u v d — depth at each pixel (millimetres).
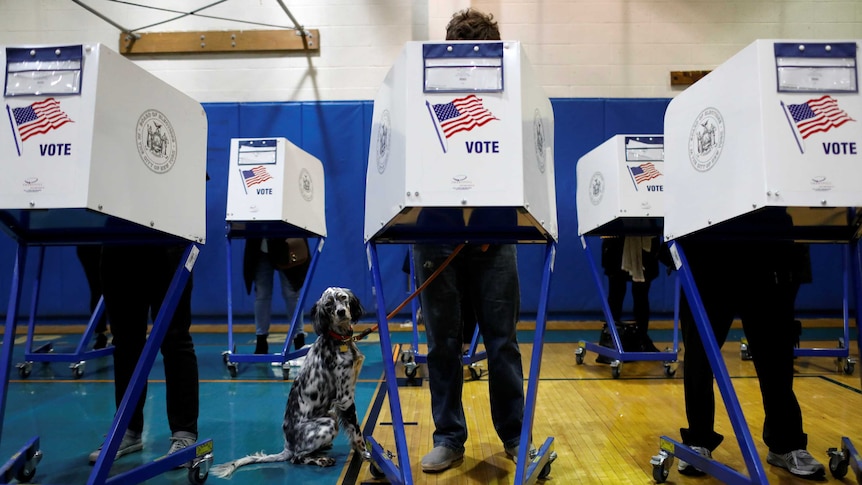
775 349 2193
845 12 6680
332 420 2463
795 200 1589
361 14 6809
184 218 2088
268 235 4617
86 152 1618
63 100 1645
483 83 1686
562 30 6781
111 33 6812
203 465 2264
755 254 2156
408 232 2000
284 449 2564
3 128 1642
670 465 2232
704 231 2008
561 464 2406
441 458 2252
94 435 2910
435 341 2262
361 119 6734
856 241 1914
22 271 2023
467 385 3939
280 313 6770
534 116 1807
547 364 4711
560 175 6711
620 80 6777
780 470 2254
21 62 1660
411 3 6785
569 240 6703
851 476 2168
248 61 6832
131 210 1786
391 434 2830
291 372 4422
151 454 2574
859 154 1611
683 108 2047
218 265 6699
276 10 6820
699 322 1908
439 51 1690
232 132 6734
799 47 1639
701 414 2246
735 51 6734
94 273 4844
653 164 4035
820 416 3098
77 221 1808
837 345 5457
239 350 5379
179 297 2078
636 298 4574
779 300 2162
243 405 3479
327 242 6730
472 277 2229
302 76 6824
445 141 1661
